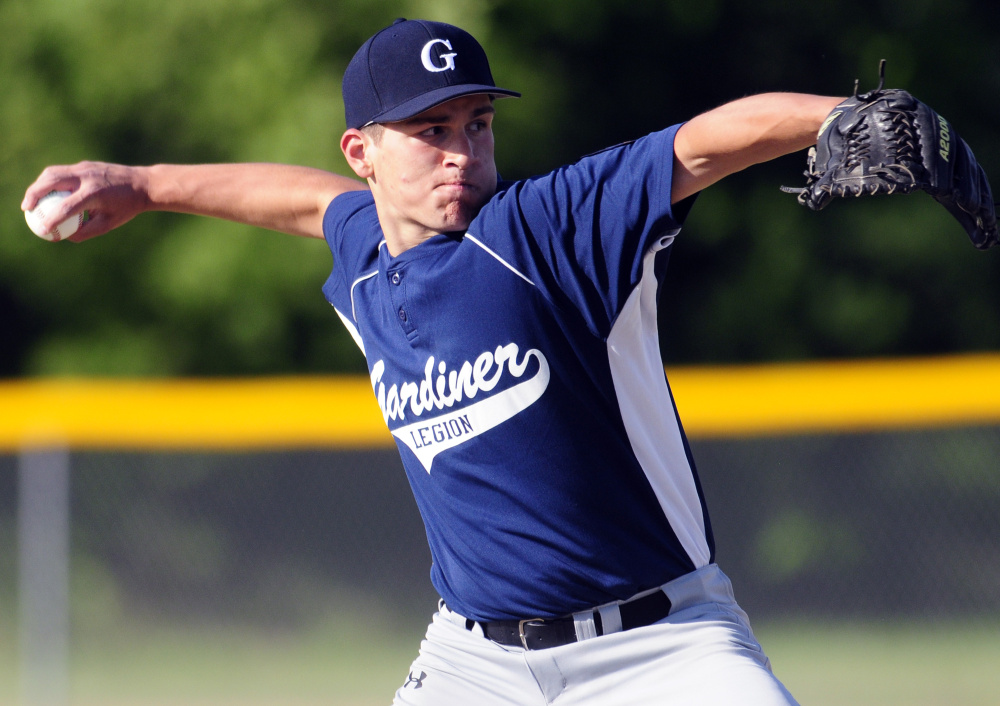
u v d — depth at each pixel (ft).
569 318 29.84
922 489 65.00
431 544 35.17
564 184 29.32
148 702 70.13
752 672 30.48
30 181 111.86
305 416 70.33
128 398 71.10
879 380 65.62
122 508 70.79
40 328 121.80
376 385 34.14
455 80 31.32
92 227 39.86
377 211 35.81
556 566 31.45
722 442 66.59
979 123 123.54
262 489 70.38
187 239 109.91
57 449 71.10
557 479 30.78
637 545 31.42
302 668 69.46
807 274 118.01
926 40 120.26
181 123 109.29
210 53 107.45
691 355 119.75
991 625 64.03
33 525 70.85
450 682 34.47
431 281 31.04
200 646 69.97
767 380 66.39
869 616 65.05
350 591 69.36
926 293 118.32
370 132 32.37
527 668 32.71
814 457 65.92
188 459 70.95
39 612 70.54
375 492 69.77
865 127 24.17
